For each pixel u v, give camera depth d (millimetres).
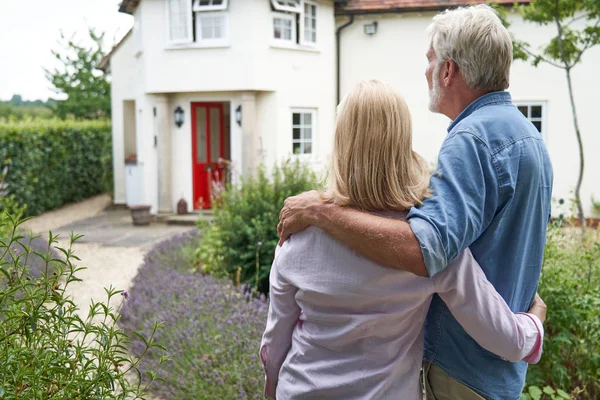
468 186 1561
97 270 8523
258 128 12859
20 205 12836
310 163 13219
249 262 6348
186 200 13328
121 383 2025
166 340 4117
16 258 1984
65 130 14961
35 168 13414
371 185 1573
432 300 1735
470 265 1572
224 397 3293
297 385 1681
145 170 13508
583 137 12414
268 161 12789
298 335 1718
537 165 1670
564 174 12516
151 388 3783
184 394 3465
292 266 1672
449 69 1760
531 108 12648
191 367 3639
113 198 15797
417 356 1672
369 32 13359
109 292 2074
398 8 12992
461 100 1782
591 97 12336
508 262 1673
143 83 13367
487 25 1708
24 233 7949
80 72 21109
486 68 1707
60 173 14812
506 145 1633
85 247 10320
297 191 6836
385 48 13398
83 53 21125
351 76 13672
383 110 1590
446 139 1690
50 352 1899
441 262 1486
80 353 1964
